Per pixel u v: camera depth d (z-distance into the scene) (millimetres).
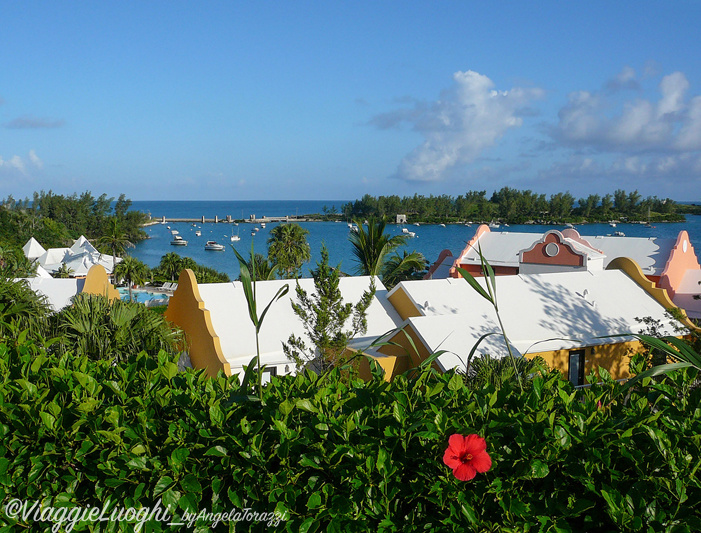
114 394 5234
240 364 19172
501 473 4254
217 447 4301
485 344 18016
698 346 19188
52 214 161125
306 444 4344
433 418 4305
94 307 16078
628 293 24312
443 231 195375
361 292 24359
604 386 5082
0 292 15328
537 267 35656
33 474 4566
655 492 4008
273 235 71688
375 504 4211
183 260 77500
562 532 3980
